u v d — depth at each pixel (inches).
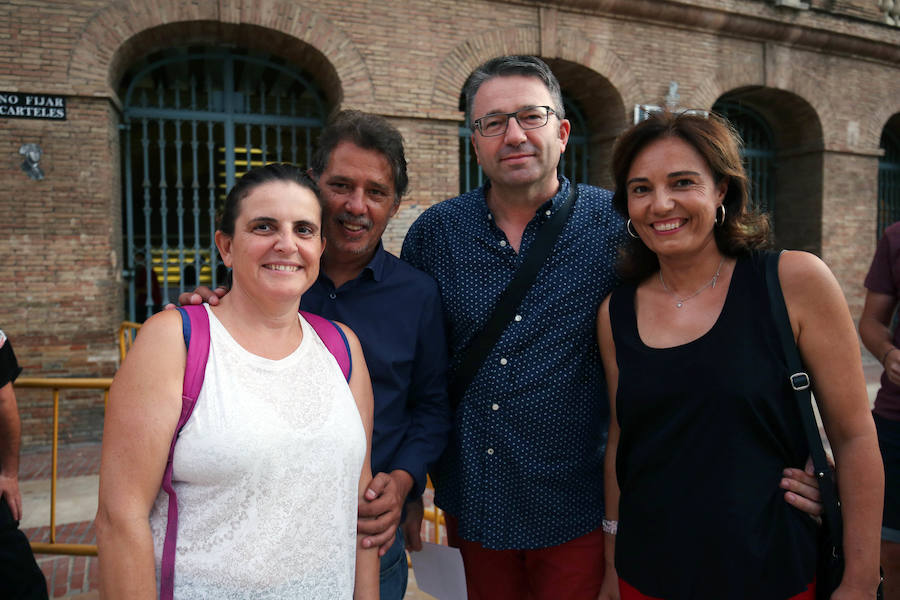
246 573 48.0
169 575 47.4
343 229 74.8
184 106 306.5
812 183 394.6
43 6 230.5
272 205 52.3
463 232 84.7
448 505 84.7
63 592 129.0
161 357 48.6
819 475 59.8
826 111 382.3
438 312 81.5
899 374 99.0
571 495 80.1
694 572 60.0
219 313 54.1
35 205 233.5
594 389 80.2
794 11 356.2
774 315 60.2
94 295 242.2
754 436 59.7
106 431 47.6
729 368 59.2
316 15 267.1
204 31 263.9
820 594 62.2
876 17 382.0
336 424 53.6
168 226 362.9
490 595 86.2
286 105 323.0
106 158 242.1
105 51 239.8
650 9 323.9
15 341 232.2
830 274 60.1
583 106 360.5
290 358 54.1
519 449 79.0
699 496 59.9
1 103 226.7
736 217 64.2
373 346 75.5
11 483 89.3
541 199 82.6
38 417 233.5
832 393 60.6
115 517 45.3
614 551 72.9
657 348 64.1
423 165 288.5
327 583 52.1
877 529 59.7
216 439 47.7
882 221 458.0
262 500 48.8
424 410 80.6
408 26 282.7
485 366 79.9
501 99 78.2
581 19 315.9
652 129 62.9
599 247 80.5
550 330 78.7
